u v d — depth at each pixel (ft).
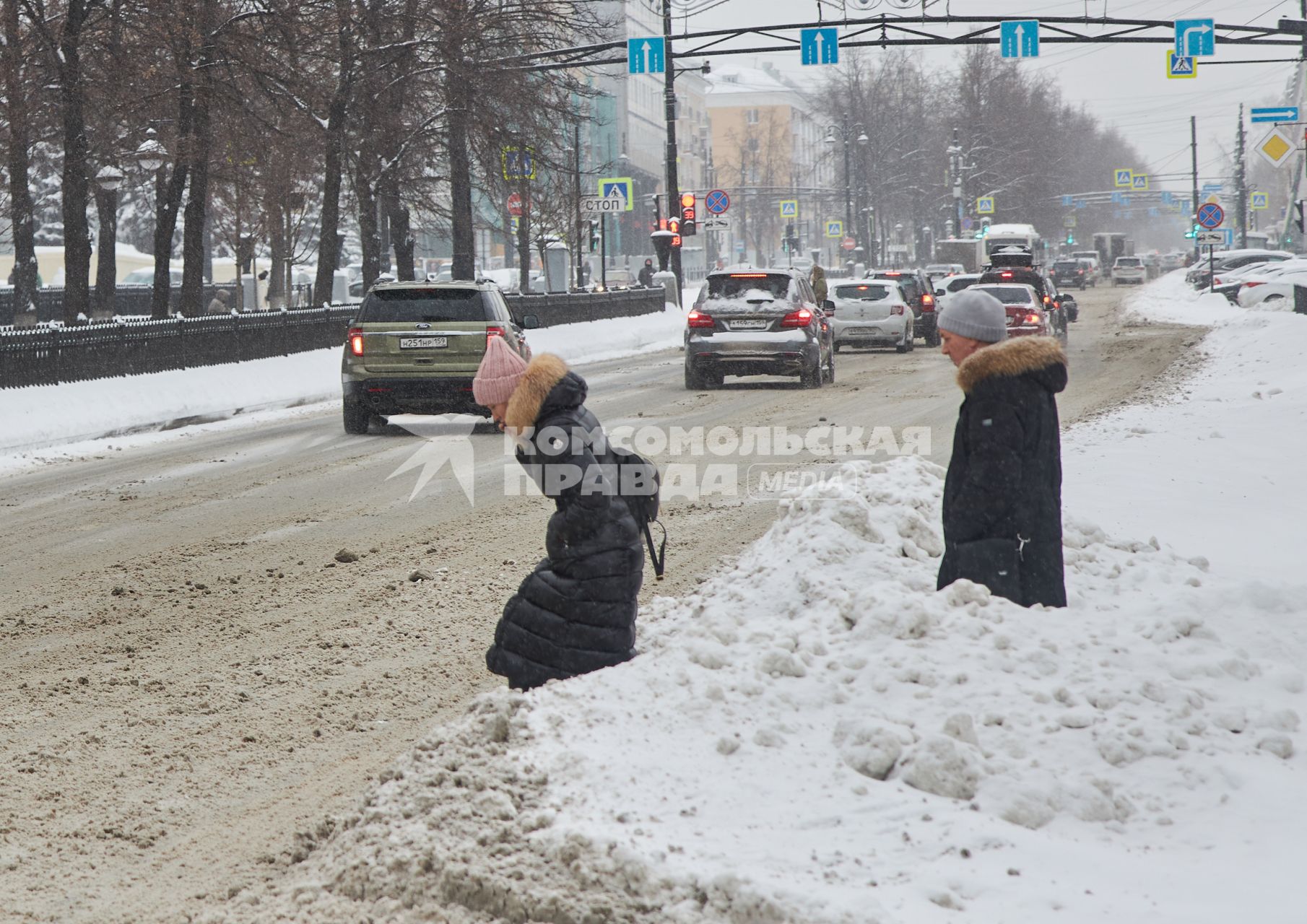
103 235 313.73
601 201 390.42
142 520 103.60
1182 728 41.06
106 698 58.80
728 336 200.44
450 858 35.45
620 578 44.19
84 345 173.99
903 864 33.88
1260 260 552.41
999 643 44.37
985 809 36.73
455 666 62.80
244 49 260.01
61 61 249.55
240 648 66.49
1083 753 39.37
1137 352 247.29
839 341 292.20
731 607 56.08
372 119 303.89
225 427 171.73
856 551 57.57
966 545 47.44
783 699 42.39
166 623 71.72
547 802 36.73
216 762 50.67
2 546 94.48
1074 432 126.52
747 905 31.58
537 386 42.93
